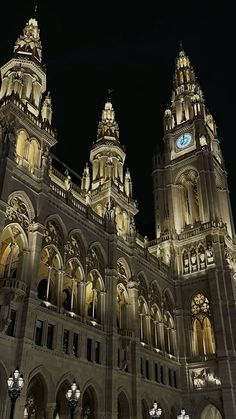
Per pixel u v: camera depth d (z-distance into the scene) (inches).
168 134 3853.3
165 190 3577.8
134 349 2220.7
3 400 1450.5
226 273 2906.0
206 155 3454.7
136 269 2573.8
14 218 1770.4
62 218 2038.6
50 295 1937.7
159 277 2874.0
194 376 2699.3
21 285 1633.9
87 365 1876.2
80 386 1792.6
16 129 1942.7
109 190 2588.6
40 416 1636.3
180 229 3348.9
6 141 1843.0
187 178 3553.2
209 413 2704.2
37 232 1808.6
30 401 1718.8
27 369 1546.5
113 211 2459.4
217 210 3228.3
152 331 2610.7
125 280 2436.0
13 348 1545.3
